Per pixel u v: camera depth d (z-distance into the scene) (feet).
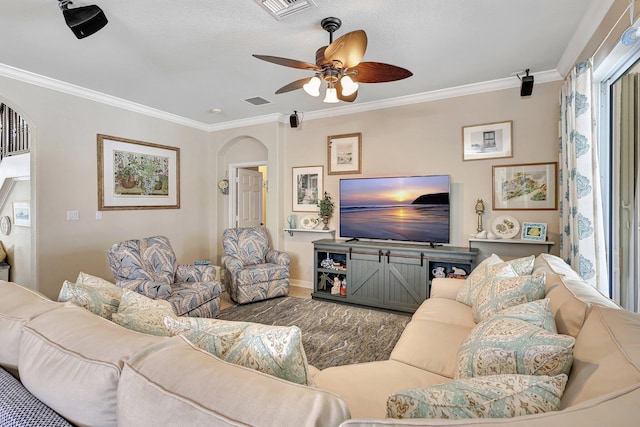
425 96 12.47
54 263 11.16
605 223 8.11
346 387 4.37
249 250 14.39
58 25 7.61
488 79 11.05
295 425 1.78
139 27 7.70
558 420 1.75
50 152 11.04
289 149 15.85
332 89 7.79
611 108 7.98
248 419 1.86
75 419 2.56
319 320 10.98
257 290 13.03
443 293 8.50
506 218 11.35
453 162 12.23
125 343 2.78
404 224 12.60
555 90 10.63
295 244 15.81
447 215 11.84
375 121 13.67
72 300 4.45
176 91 12.10
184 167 16.05
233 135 16.70
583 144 7.63
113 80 11.00
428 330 6.19
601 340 3.14
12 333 3.44
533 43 8.52
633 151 7.35
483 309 6.08
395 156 13.28
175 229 15.58
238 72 10.31
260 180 19.70
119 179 13.16
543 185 10.87
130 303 4.54
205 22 7.50
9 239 13.98
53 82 10.92
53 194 11.14
